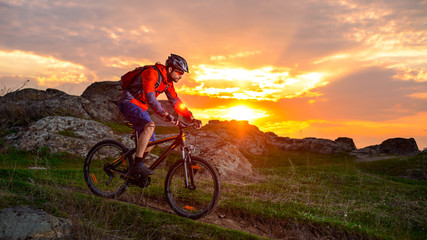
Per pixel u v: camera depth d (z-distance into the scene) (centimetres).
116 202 371
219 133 1399
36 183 416
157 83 387
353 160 1537
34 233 276
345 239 390
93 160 574
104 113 1276
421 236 430
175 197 448
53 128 805
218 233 326
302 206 489
